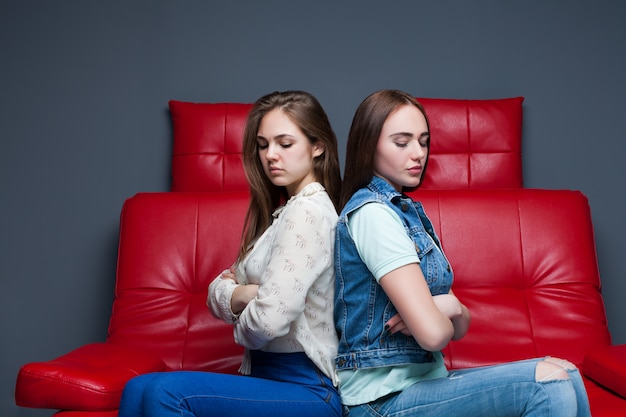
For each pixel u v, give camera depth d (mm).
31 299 3301
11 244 3316
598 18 3484
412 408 1699
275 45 3438
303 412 1766
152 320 2633
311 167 2029
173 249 2746
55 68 3391
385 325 1742
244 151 2070
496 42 3465
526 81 3451
